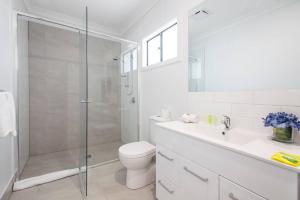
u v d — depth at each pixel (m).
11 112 1.00
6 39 1.46
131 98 2.59
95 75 2.53
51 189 1.56
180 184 1.07
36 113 2.39
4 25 1.42
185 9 1.58
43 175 1.76
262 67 1.00
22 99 1.92
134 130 2.54
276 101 0.94
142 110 2.44
